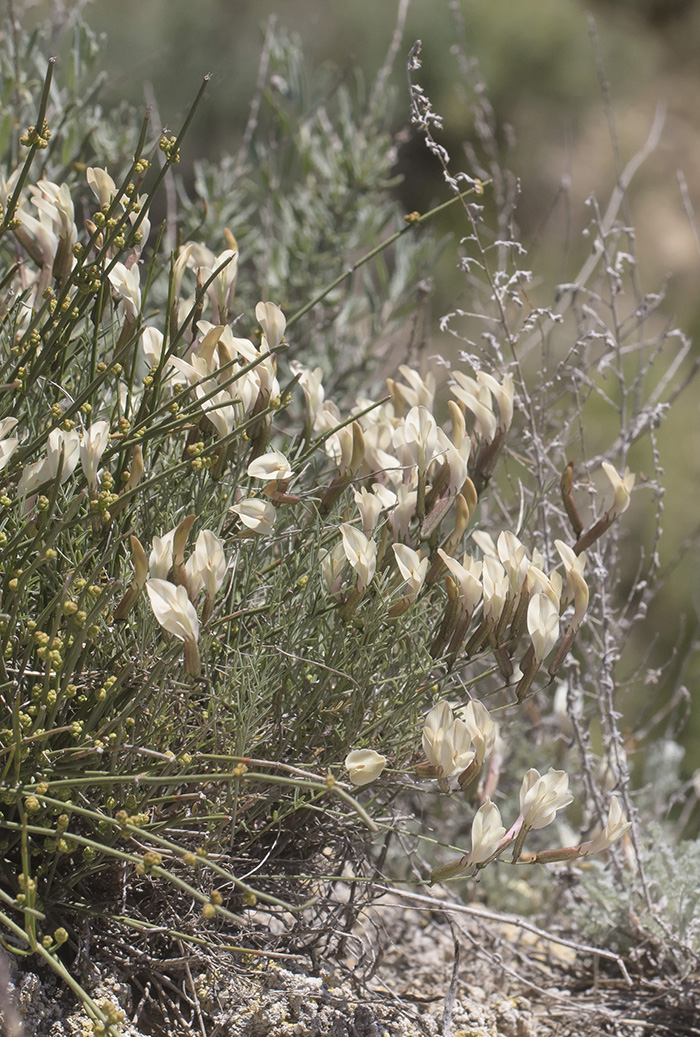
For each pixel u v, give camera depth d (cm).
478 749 83
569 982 93
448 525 96
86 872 83
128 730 84
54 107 108
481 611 89
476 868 83
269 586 87
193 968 85
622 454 100
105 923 84
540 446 96
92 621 82
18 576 82
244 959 85
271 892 87
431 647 85
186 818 83
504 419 88
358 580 84
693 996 91
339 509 88
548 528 95
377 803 93
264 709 85
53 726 82
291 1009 84
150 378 85
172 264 87
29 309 91
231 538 86
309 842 87
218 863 84
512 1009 89
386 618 85
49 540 82
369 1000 86
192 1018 84
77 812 81
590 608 97
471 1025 88
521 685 85
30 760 82
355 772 82
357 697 85
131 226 86
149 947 85
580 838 96
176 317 87
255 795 84
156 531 86
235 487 86
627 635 100
